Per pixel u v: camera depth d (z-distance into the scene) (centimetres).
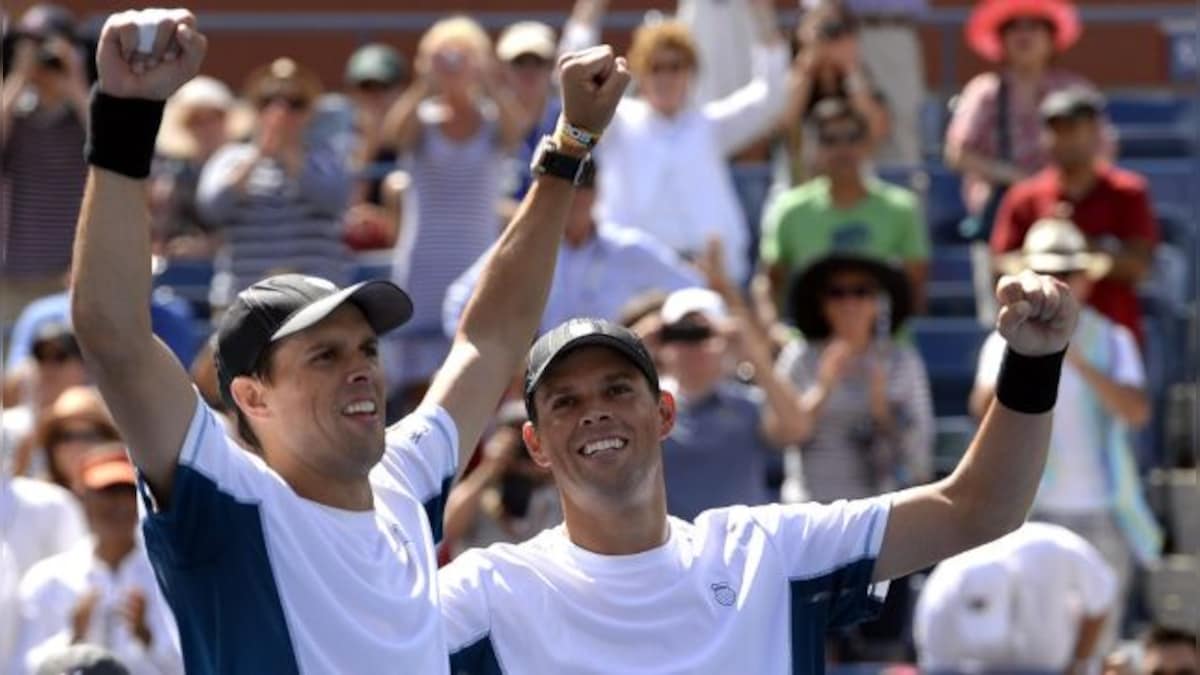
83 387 2877
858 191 3300
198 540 1321
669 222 3334
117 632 2372
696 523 1530
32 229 3456
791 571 1508
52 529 2562
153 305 3077
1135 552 2947
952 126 3697
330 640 1335
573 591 1483
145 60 1272
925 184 3759
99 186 1285
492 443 2478
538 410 1483
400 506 1418
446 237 3300
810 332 2897
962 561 2544
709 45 3666
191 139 3797
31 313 3077
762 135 3538
